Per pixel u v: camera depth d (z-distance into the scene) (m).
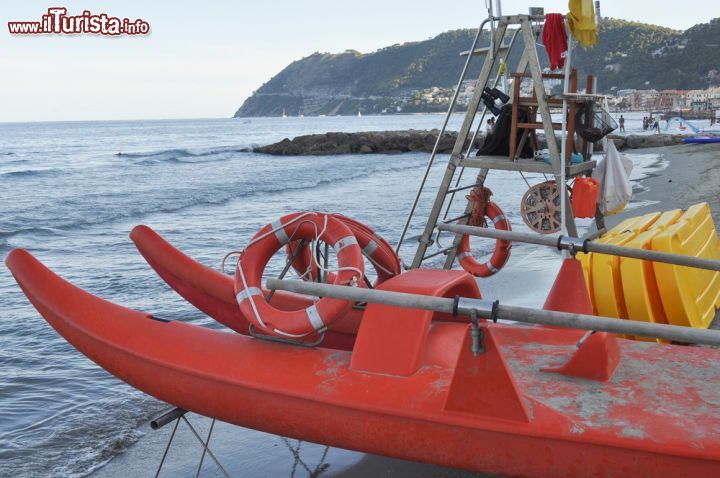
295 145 57.56
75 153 58.25
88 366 6.41
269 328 3.81
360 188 26.42
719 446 2.75
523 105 6.51
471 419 3.07
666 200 14.53
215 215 19.33
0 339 7.30
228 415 3.67
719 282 6.39
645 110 150.00
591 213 6.02
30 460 4.40
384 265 4.46
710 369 3.49
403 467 4.03
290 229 4.11
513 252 10.75
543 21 6.10
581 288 4.18
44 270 4.36
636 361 3.60
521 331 4.11
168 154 55.22
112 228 17.25
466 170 34.22
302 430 3.46
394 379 3.36
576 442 2.88
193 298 4.88
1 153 58.34
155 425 3.75
